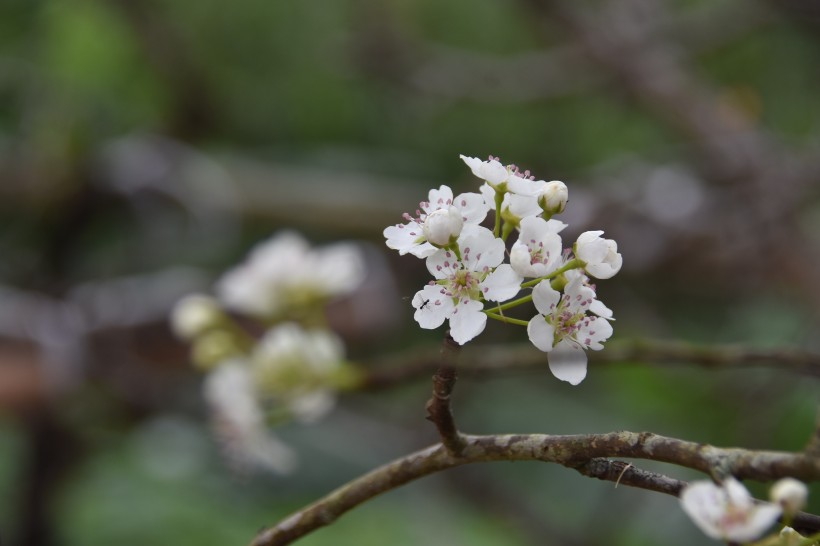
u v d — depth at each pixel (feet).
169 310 3.92
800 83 5.24
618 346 2.30
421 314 1.70
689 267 4.30
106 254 4.41
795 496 1.60
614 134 5.58
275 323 2.84
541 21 5.01
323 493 4.18
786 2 4.01
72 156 4.12
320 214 4.78
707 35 4.64
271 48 5.24
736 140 4.27
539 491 4.53
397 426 4.18
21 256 4.10
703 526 1.59
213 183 4.54
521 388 4.66
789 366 2.27
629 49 4.65
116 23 4.73
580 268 1.72
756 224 4.06
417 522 4.18
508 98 4.71
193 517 3.95
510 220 1.75
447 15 5.57
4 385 3.62
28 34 4.84
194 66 4.91
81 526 3.84
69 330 3.79
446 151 5.52
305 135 5.44
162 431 4.31
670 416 3.81
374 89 5.26
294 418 2.73
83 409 3.76
